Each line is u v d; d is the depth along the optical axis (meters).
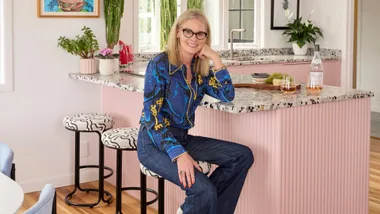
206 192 2.75
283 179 3.16
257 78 3.76
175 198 3.97
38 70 4.59
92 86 4.85
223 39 6.14
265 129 3.19
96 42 4.64
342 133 3.46
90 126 4.15
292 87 3.42
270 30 6.48
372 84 8.26
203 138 3.12
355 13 6.29
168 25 5.57
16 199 1.97
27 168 4.64
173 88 2.88
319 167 3.35
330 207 3.45
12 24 4.43
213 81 3.04
